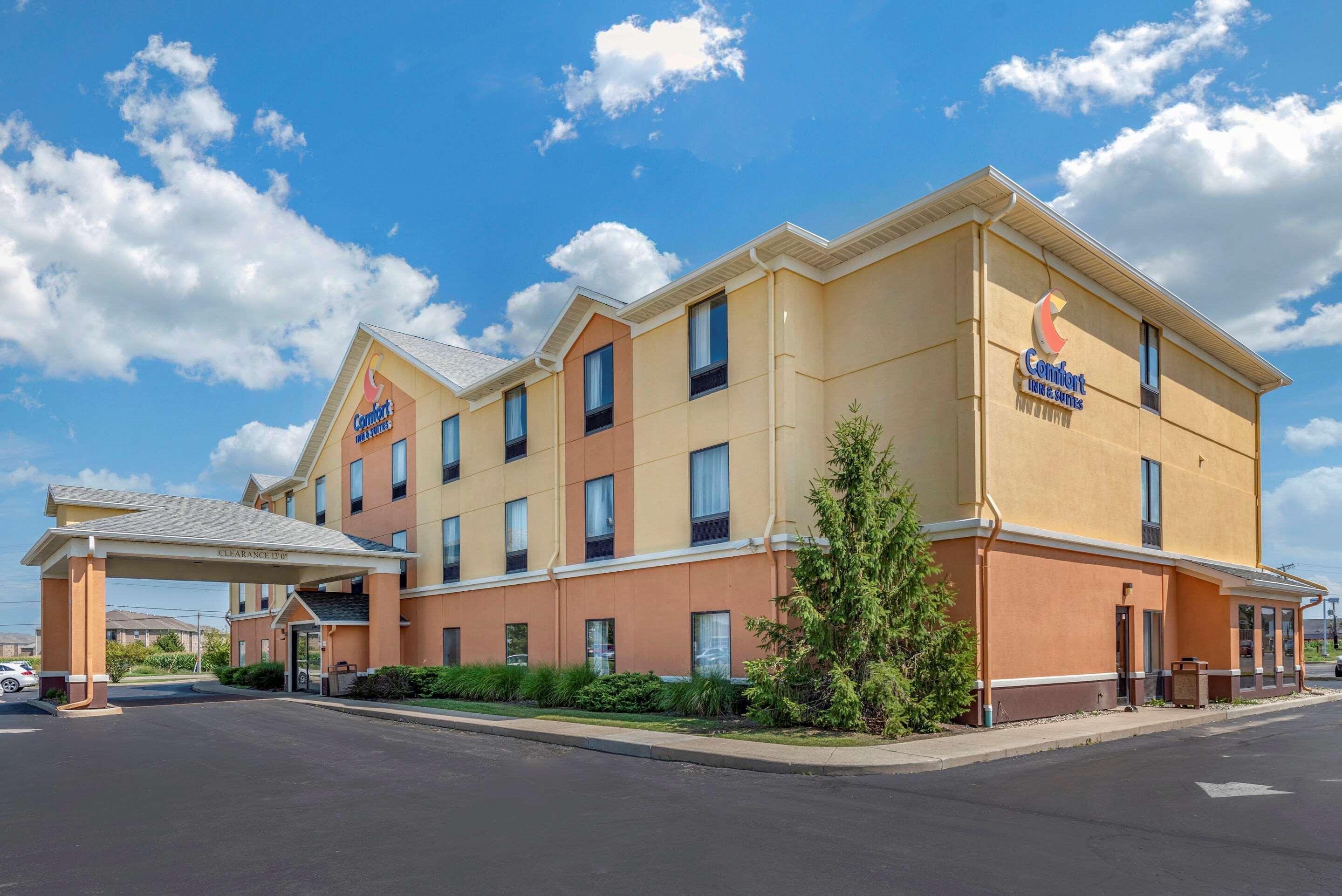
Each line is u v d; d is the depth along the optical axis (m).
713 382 20.38
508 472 27.48
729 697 18.00
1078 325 19.86
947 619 16.55
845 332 19.33
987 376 17.02
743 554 18.94
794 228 18.20
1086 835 8.19
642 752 13.76
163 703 27.44
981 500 16.55
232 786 11.87
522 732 16.50
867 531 15.51
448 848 8.11
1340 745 14.27
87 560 24.88
